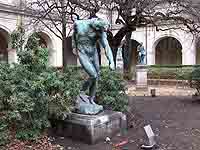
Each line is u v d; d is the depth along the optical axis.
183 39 27.72
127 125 7.66
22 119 6.11
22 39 8.26
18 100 5.84
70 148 5.99
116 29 21.45
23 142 6.07
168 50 32.44
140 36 30.19
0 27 22.30
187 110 10.62
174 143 6.38
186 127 7.87
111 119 6.79
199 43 25.48
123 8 9.15
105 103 7.65
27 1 21.47
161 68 23.41
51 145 6.10
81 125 6.39
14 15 22.52
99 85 7.79
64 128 6.68
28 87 6.18
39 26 20.59
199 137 6.86
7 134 5.96
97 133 6.38
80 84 7.13
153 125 8.08
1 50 24.58
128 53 20.75
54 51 26.39
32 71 6.66
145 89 18.22
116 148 6.02
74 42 6.69
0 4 22.00
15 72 6.39
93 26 6.39
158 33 29.25
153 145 6.05
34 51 6.82
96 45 6.86
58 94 6.42
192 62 27.58
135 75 20.56
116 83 7.98
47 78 6.27
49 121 6.67
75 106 6.79
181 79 21.19
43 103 6.28
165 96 15.27
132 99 13.66
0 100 5.97
